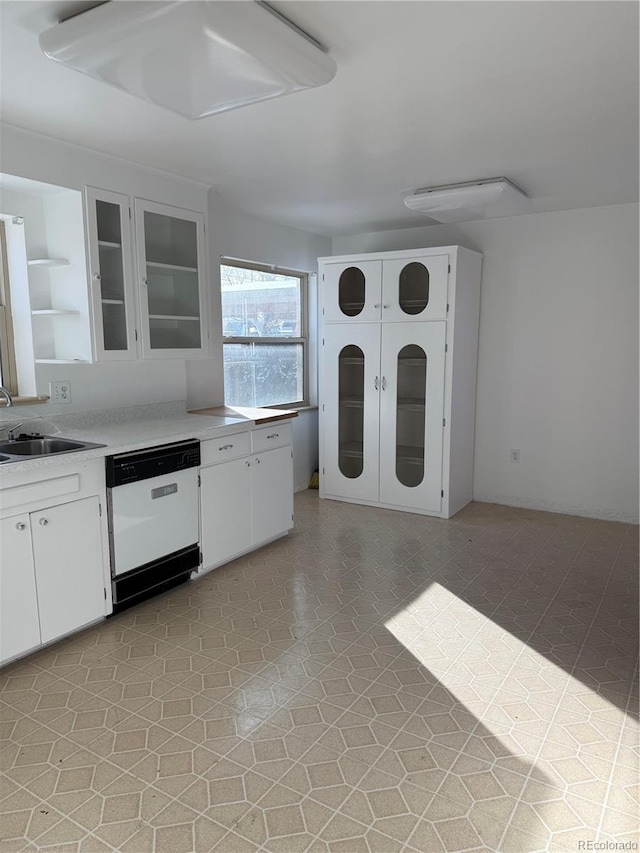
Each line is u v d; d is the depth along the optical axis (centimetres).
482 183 347
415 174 335
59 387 313
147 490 291
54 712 218
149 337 326
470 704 221
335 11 167
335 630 277
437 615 291
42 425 304
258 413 384
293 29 172
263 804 175
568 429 443
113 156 296
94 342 296
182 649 261
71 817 170
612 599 308
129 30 160
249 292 460
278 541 396
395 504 462
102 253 302
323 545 388
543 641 266
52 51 174
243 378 462
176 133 267
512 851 158
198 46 166
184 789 180
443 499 441
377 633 274
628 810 172
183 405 383
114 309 310
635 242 404
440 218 429
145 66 179
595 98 229
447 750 197
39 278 302
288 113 243
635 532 411
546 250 434
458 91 222
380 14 169
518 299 449
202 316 358
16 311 302
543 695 227
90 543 267
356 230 502
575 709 218
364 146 286
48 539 249
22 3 163
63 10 167
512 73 207
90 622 273
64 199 292
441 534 407
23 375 306
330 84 215
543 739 202
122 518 280
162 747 199
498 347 461
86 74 186
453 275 413
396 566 353
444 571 345
